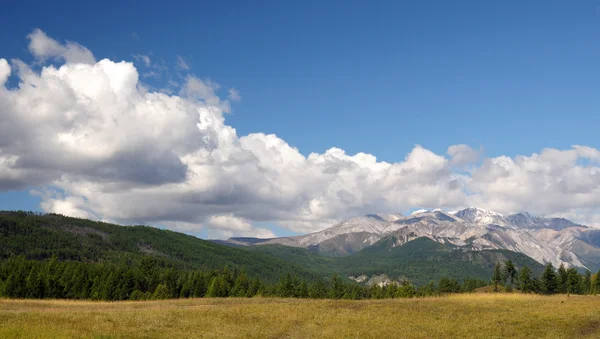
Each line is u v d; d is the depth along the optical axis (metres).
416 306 63.59
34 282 123.19
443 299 77.00
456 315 55.75
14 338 32.66
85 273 152.25
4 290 119.81
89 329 38.00
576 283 145.62
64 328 37.16
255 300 75.38
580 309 60.91
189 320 46.31
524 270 146.88
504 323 50.81
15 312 46.25
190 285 148.62
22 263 149.00
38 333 34.34
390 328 46.50
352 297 160.62
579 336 45.28
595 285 142.88
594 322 51.84
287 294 147.62
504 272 153.88
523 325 49.59
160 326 42.19
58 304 68.12
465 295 89.81
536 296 87.00
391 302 68.81
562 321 51.84
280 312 54.03
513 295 89.19
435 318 53.31
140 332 38.62
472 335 44.31
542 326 49.16
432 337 43.09
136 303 70.69
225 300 75.56
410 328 46.75
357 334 43.19
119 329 38.97
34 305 64.44
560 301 72.56
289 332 44.06
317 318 51.19
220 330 42.34
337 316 52.78
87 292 132.88
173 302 71.50
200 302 71.00
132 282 146.62
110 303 71.06
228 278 168.38
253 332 42.59
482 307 63.66
